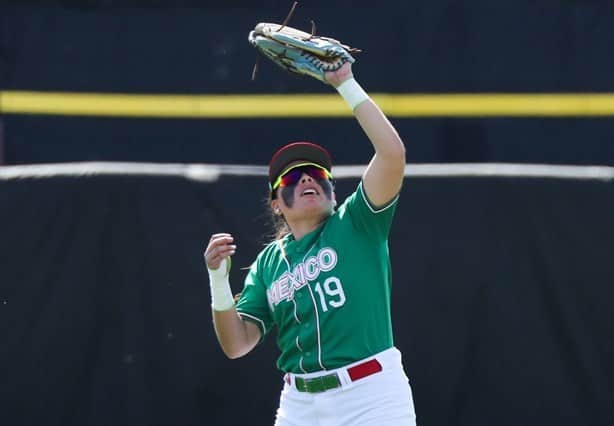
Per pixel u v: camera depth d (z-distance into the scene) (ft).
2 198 67.31
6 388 66.95
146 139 105.09
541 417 65.82
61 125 104.99
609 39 103.91
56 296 67.05
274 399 66.80
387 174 46.57
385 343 47.85
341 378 47.14
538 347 65.98
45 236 67.21
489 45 104.01
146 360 66.85
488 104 103.96
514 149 104.06
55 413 66.80
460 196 66.64
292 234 51.47
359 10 104.01
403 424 47.03
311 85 104.27
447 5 103.86
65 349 66.85
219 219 67.31
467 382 66.13
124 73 105.29
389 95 104.01
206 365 66.90
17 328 67.05
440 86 104.17
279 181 49.98
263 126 104.73
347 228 48.21
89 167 67.72
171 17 104.99
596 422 65.72
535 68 103.96
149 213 67.31
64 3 105.19
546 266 66.18
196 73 104.94
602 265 65.98
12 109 104.88
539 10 103.91
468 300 66.23
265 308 51.47
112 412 66.69
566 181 66.44
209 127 104.99
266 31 48.24
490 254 66.33
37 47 104.99
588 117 104.01
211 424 66.80
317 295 47.85
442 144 104.12
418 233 66.64
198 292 67.05
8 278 67.21
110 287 67.10
